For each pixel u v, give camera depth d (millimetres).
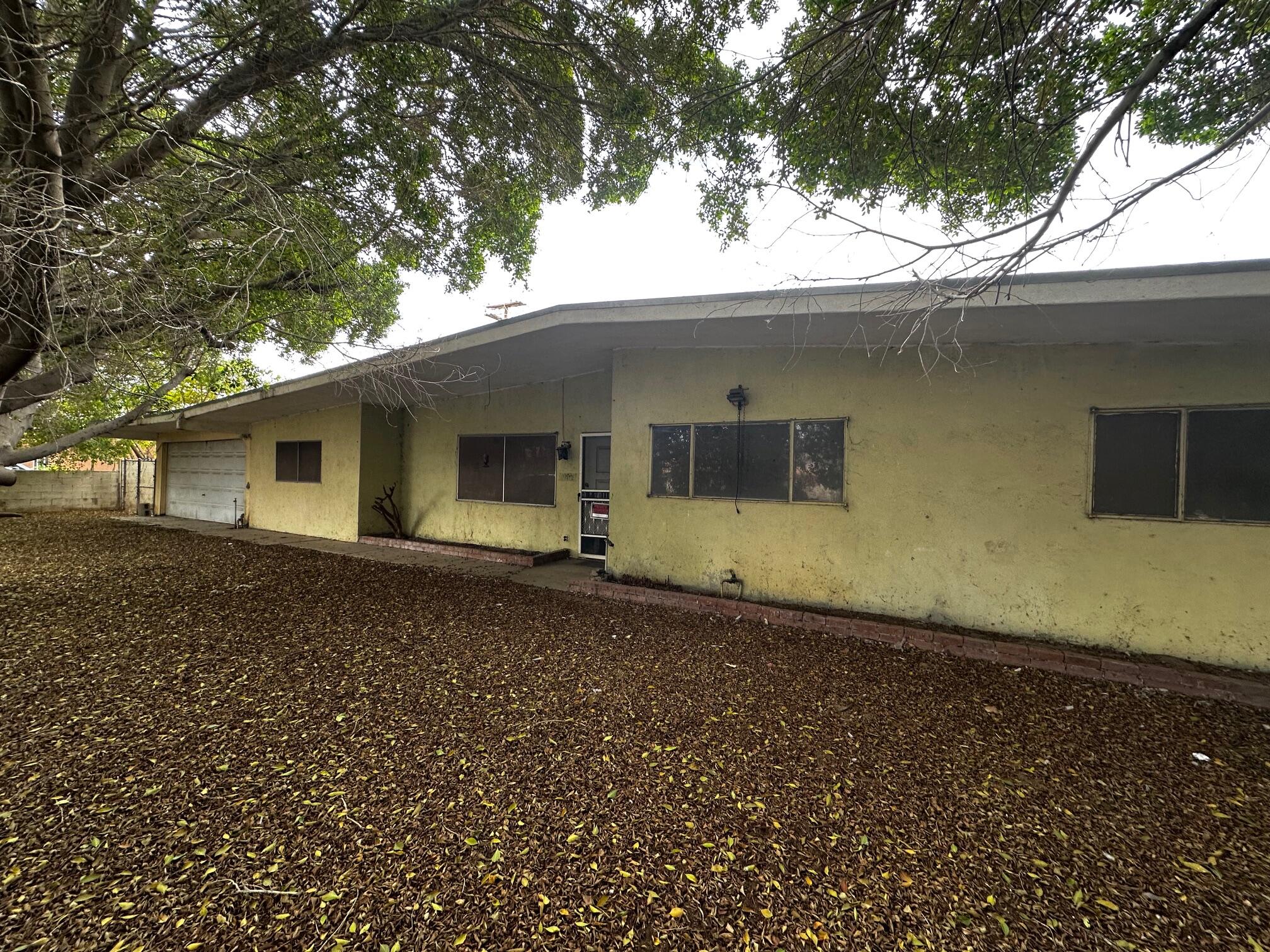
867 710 3342
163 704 3246
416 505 10422
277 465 11852
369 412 10102
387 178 5648
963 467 4867
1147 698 3588
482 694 3461
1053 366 4559
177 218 4066
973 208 4328
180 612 5293
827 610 5359
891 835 2164
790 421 5613
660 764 2668
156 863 1925
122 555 8578
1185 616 4117
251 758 2652
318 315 6160
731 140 4590
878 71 3467
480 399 9539
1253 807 2408
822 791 2465
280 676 3717
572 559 8383
